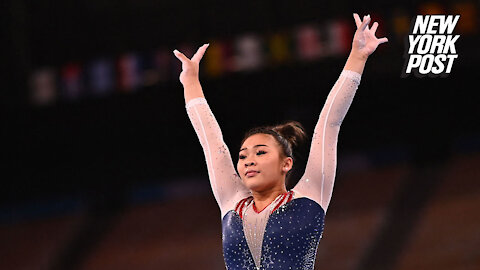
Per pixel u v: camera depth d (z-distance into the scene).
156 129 48.00
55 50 44.69
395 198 44.69
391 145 47.88
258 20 41.88
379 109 47.00
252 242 7.43
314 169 7.72
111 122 46.22
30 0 44.34
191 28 42.97
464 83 43.34
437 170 45.84
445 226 40.72
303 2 41.06
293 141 8.38
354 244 42.12
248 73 41.28
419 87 44.06
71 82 43.47
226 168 8.14
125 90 42.75
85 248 49.69
